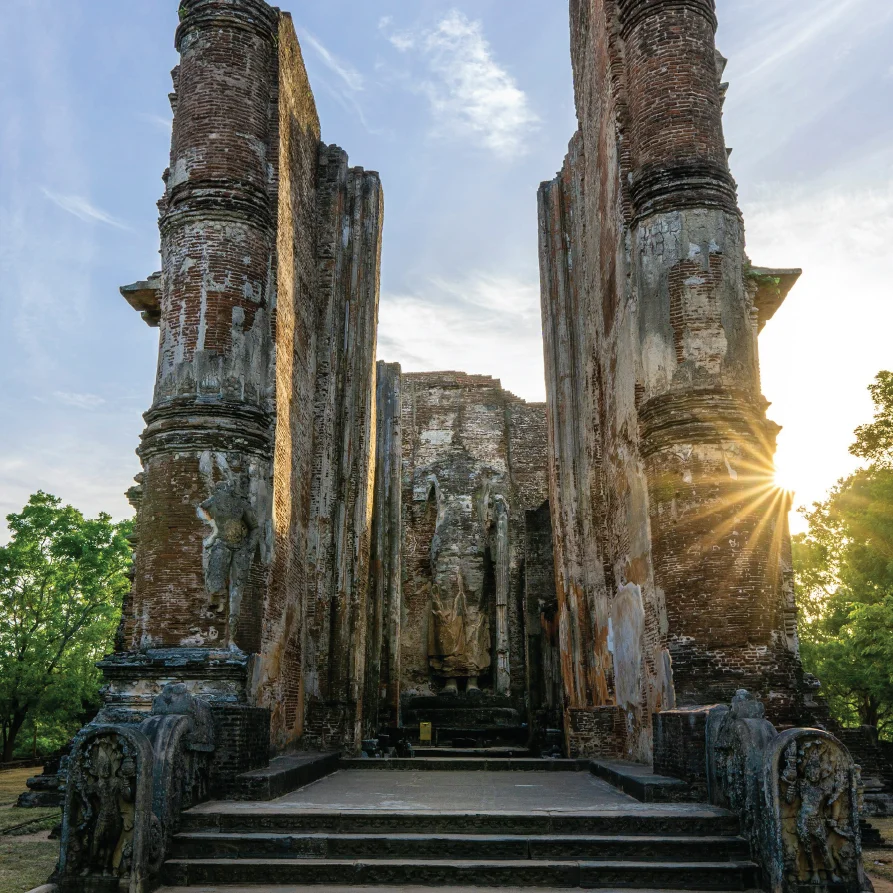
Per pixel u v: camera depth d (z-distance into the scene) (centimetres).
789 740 727
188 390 1244
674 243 1245
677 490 1155
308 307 1761
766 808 725
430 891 720
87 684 3150
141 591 1183
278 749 1385
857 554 2453
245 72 1393
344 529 1819
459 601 2744
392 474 2592
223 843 776
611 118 1434
